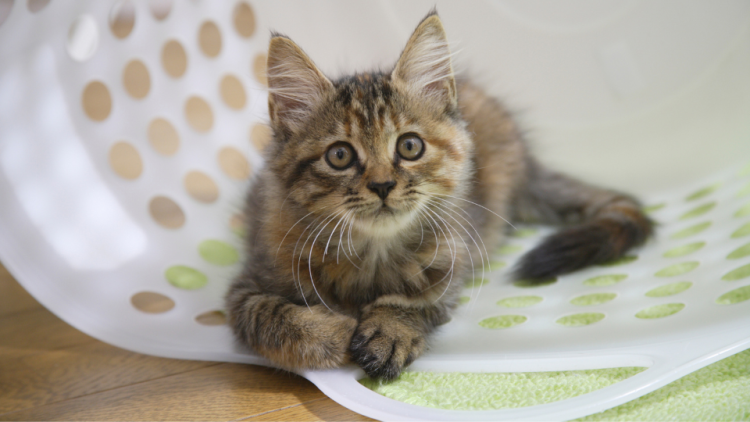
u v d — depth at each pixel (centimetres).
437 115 37
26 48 41
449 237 39
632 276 42
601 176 52
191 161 48
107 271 41
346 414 33
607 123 54
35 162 41
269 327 35
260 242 39
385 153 36
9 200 39
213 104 50
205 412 34
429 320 38
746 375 33
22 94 41
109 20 45
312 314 35
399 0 53
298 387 35
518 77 52
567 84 53
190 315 40
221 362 38
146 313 40
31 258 39
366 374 34
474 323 39
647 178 51
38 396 35
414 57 37
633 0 52
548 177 51
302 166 37
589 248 44
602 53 53
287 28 52
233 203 47
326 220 36
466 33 51
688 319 36
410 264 38
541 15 53
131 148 61
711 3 50
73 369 37
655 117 53
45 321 42
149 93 47
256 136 50
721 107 51
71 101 43
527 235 49
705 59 51
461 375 35
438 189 37
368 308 37
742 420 31
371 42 54
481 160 46
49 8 42
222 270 44
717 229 44
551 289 42
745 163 49
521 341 36
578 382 33
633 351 34
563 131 53
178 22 49
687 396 32
